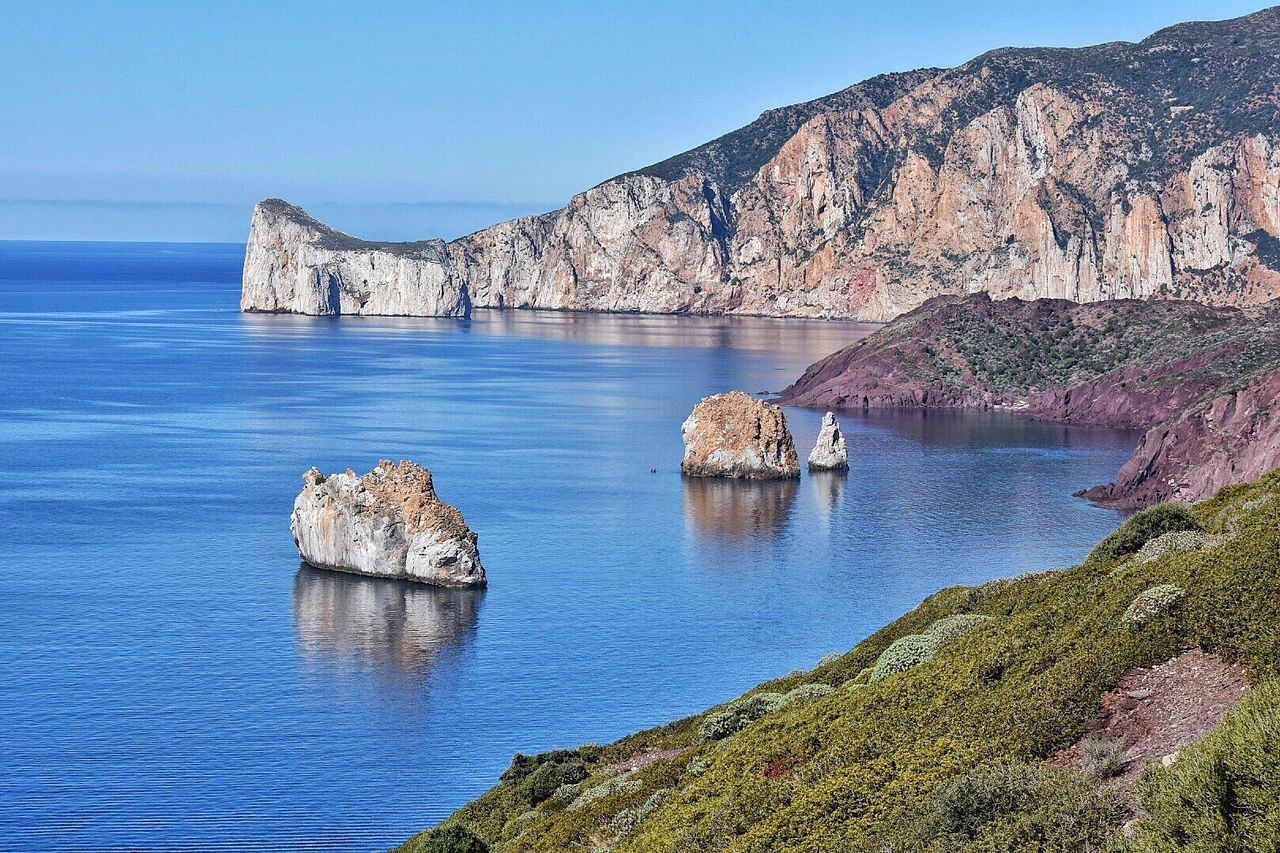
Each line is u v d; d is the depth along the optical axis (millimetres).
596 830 55875
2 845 78250
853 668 71938
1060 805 32906
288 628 127875
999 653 48250
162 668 114500
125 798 85625
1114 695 40688
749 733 57344
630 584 146875
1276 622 39562
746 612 134250
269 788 87625
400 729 99312
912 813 37781
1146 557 58500
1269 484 70938
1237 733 29141
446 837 59875
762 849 41906
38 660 116125
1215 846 28000
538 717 101938
